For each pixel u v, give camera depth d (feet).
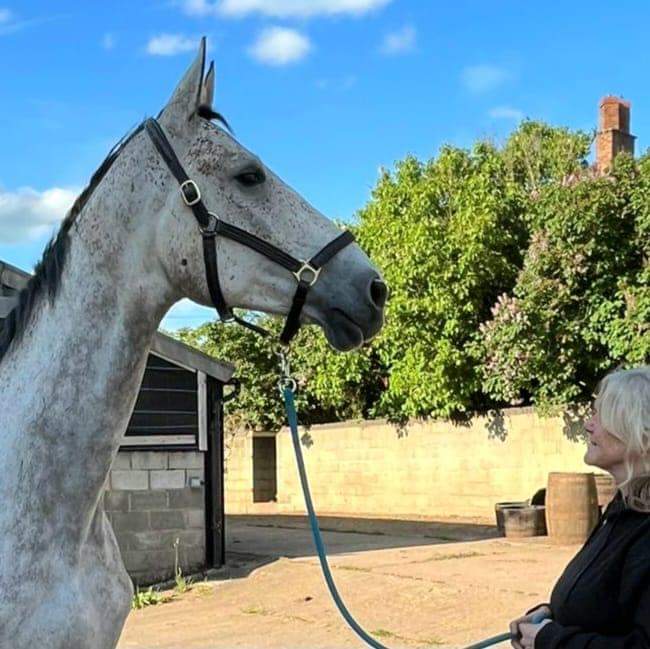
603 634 6.14
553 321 39.63
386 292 7.81
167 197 7.43
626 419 6.30
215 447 31.94
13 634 6.64
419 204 48.01
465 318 45.98
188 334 63.21
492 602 22.12
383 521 46.88
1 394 7.30
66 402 7.13
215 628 21.13
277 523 49.03
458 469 47.47
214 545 31.35
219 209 7.45
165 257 7.46
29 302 7.50
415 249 45.52
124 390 7.41
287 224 7.55
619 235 38.32
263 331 8.15
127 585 7.87
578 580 6.39
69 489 7.08
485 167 55.16
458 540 36.63
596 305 38.65
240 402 59.41
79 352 7.22
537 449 43.27
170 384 30.96
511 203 47.83
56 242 7.57
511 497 44.55
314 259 7.47
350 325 7.44
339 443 54.60
